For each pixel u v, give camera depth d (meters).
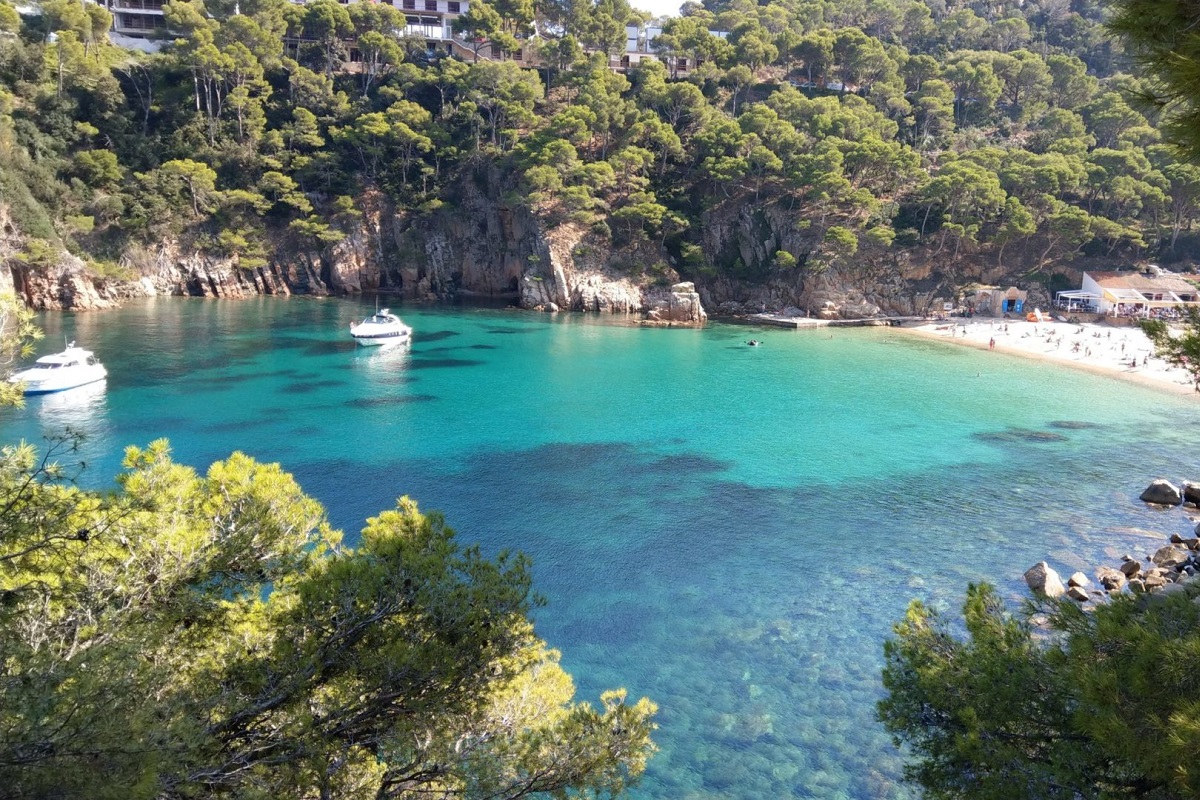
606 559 32.47
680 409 59.38
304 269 118.00
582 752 11.98
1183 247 112.12
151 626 10.42
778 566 32.12
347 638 11.46
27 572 10.13
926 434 53.41
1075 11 177.25
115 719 8.00
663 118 123.81
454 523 35.72
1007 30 160.12
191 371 66.00
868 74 135.75
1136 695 8.79
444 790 11.70
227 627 12.20
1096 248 112.31
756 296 116.12
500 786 11.60
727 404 61.34
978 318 109.19
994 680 11.11
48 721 7.74
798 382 70.25
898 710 12.30
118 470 40.19
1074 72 142.00
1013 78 145.62
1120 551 33.78
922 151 126.94
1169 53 7.04
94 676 8.28
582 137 110.31
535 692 14.20
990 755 10.15
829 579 31.03
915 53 161.88
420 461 44.78
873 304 111.31
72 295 93.31
